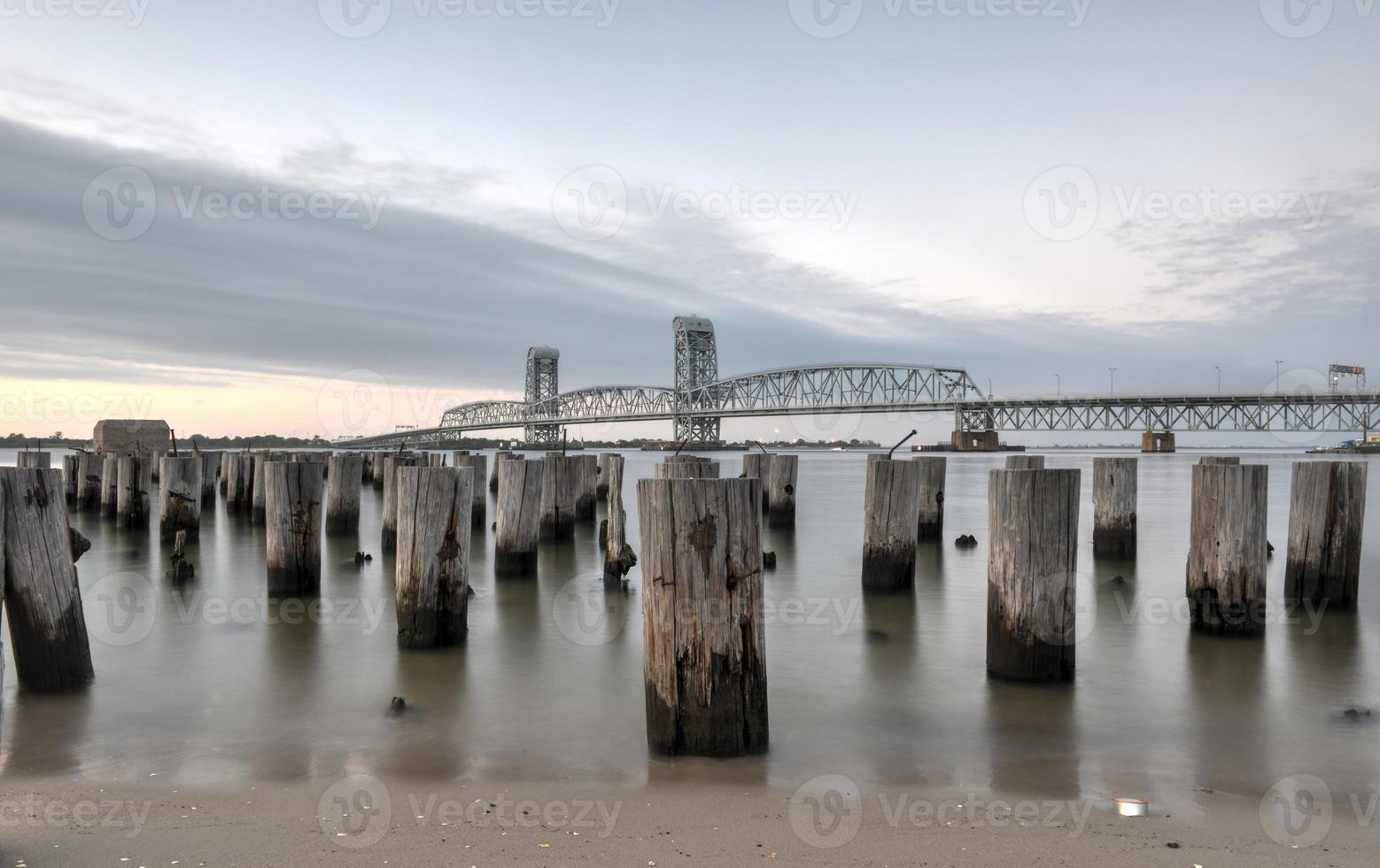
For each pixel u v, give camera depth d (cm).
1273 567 1414
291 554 1138
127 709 681
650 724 588
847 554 1619
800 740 616
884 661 838
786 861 425
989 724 654
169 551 1612
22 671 716
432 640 875
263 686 748
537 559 1348
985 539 1842
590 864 421
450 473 884
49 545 714
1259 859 433
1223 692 738
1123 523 1509
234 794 514
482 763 569
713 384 15388
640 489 594
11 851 432
